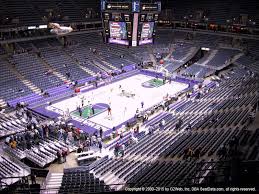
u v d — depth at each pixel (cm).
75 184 2294
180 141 2917
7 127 3466
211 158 2330
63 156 2923
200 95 4584
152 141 3173
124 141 3341
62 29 3825
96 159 2970
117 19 3400
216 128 3011
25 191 1858
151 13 3462
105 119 3981
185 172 2145
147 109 4244
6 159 2759
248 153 2066
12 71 4834
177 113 4044
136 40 3478
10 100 4275
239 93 4081
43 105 4356
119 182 2370
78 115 4081
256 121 2830
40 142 3188
